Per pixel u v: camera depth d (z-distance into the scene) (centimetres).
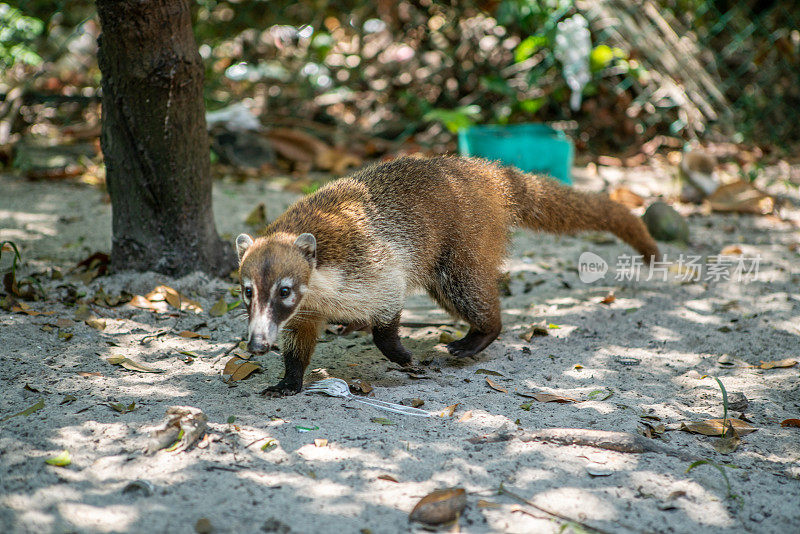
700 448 355
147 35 490
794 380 437
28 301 512
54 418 356
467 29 1015
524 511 293
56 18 1086
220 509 289
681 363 467
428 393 414
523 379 439
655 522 291
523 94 1019
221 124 905
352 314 418
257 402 391
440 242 454
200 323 502
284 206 761
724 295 582
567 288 604
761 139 1040
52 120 973
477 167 495
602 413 386
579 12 951
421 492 305
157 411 372
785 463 343
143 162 527
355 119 1054
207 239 566
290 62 1095
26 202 738
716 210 790
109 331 481
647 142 1015
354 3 1075
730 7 1070
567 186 539
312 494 302
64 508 285
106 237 655
